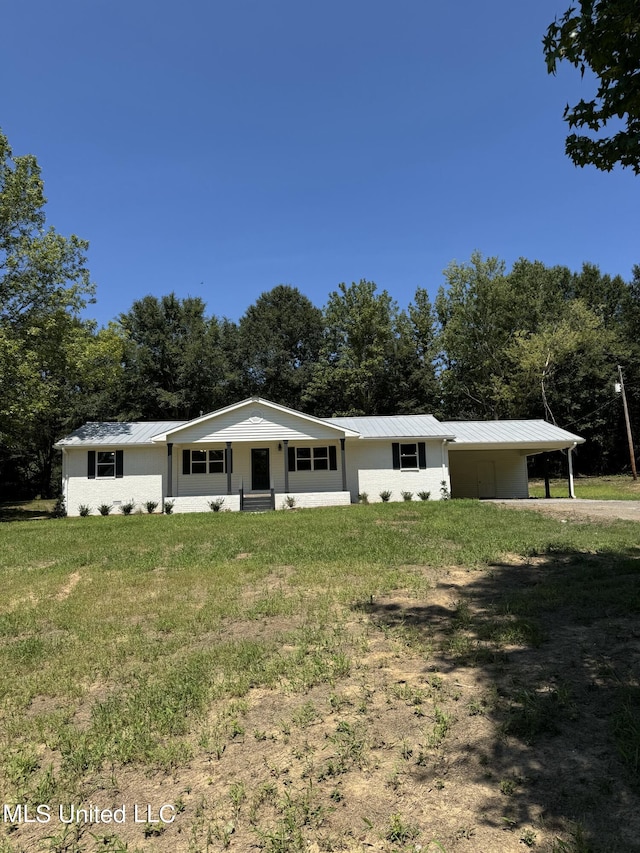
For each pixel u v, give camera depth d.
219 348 46.59
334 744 3.52
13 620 6.82
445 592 7.36
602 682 4.23
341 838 2.66
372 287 47.91
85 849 2.72
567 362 43.47
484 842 2.59
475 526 13.57
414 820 2.77
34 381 22.36
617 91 4.58
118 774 3.36
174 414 44.19
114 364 29.77
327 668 4.77
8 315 23.81
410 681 4.48
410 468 24.62
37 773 3.44
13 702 4.50
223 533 13.94
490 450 28.67
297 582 8.18
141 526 16.58
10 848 2.77
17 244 23.98
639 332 43.81
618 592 6.66
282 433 23.64
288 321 50.28
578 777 3.03
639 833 2.56
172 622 6.42
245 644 5.53
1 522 21.61
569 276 51.44
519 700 3.96
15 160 23.78
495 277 43.72
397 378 46.78
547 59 4.78
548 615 6.05
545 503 21.11
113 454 24.11
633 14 4.22
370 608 6.67
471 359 45.22
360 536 12.30
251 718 3.98
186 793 3.13
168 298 46.66
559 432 26.16
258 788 3.11
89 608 7.24
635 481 36.12
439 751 3.38
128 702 4.35
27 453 41.34
